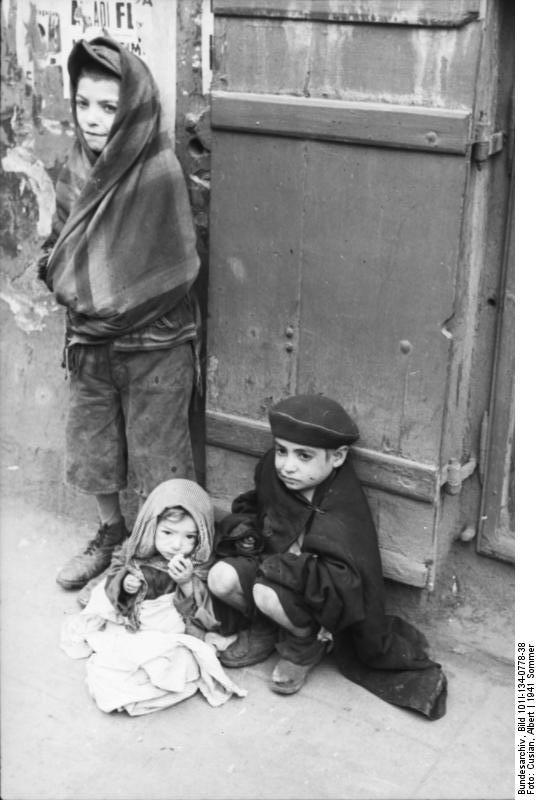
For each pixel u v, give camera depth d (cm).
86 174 318
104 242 307
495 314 301
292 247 305
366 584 295
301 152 295
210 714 296
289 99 293
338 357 306
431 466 298
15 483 404
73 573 350
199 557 310
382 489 308
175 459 330
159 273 308
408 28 271
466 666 312
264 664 314
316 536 290
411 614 325
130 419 329
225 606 311
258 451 330
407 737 286
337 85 287
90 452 337
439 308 285
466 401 309
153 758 281
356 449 310
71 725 293
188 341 326
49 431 395
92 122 306
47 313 384
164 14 321
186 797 269
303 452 293
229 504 345
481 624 323
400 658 301
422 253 283
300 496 303
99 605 317
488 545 317
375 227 289
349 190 290
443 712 293
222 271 321
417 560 309
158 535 307
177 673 298
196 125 324
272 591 290
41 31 358
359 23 278
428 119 271
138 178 303
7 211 387
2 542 375
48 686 307
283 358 317
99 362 324
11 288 393
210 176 317
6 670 313
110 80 301
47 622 335
